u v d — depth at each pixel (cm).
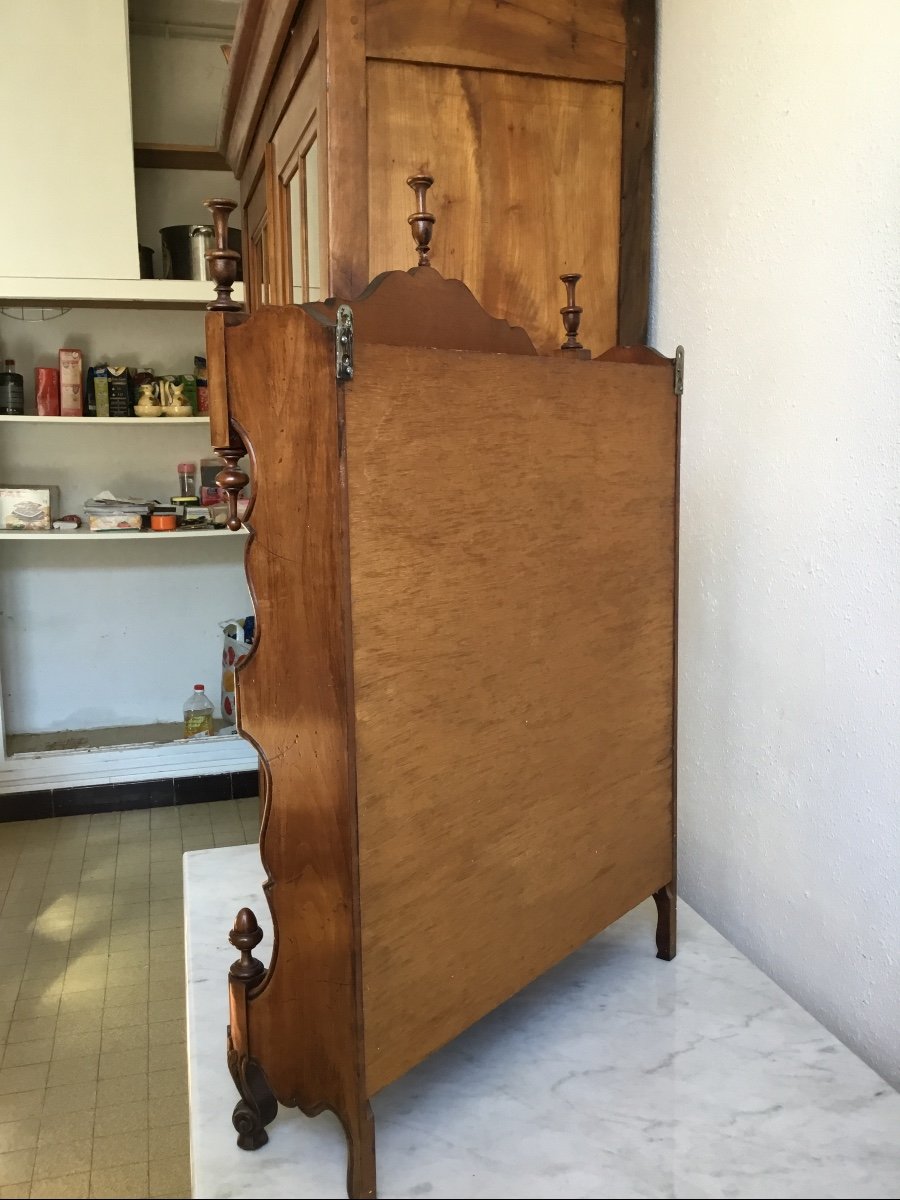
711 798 124
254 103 158
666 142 125
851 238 94
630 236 127
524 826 89
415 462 74
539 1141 82
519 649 86
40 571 294
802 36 99
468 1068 93
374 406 70
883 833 95
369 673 72
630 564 100
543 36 118
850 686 98
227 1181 77
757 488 110
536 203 122
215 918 129
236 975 81
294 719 75
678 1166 79
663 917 113
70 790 280
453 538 78
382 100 112
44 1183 140
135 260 244
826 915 104
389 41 109
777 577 108
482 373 79
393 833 75
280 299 150
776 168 104
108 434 294
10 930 214
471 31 113
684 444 124
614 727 100
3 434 285
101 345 289
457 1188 76
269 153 153
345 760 71
